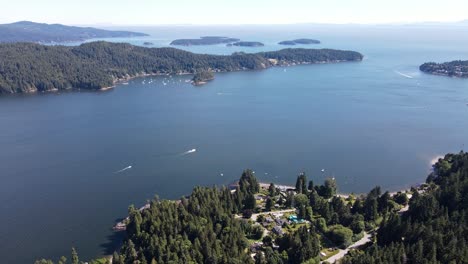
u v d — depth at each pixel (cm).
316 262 15662
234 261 14988
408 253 14338
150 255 16062
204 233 16750
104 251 17700
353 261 14462
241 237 16875
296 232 16888
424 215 17438
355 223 17925
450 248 14000
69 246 18112
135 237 17750
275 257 15538
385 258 13988
